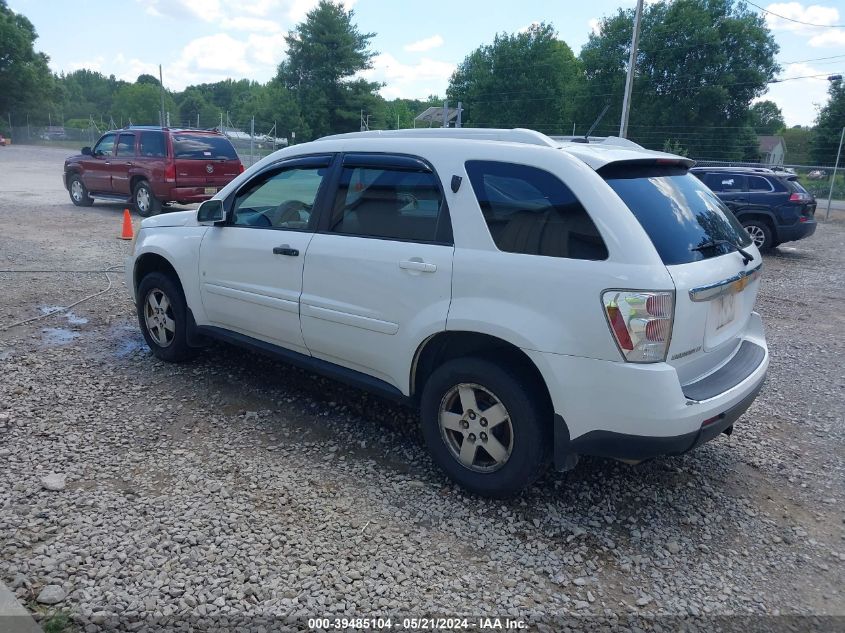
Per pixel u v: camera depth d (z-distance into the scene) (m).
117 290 8.20
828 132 57.00
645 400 3.08
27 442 4.07
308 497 3.62
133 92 97.88
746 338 4.09
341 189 4.23
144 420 4.48
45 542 3.11
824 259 14.45
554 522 3.51
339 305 4.11
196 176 14.98
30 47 75.56
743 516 3.68
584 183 3.29
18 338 6.12
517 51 61.88
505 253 3.44
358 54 57.78
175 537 3.19
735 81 51.47
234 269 4.80
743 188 14.67
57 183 24.36
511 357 3.55
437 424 3.77
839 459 4.41
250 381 5.26
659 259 3.14
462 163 3.68
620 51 54.59
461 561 3.15
